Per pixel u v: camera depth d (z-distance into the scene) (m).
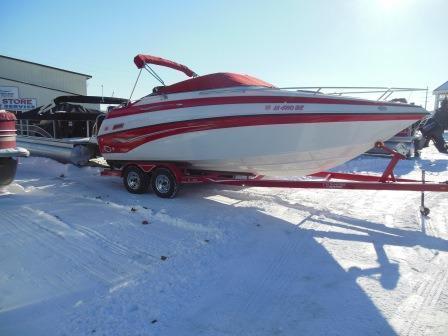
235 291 3.19
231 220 4.97
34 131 9.16
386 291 3.21
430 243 4.27
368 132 4.89
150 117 6.11
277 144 5.19
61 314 2.79
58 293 3.07
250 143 5.34
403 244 4.25
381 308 2.95
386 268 3.65
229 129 5.40
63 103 8.95
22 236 4.25
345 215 5.33
